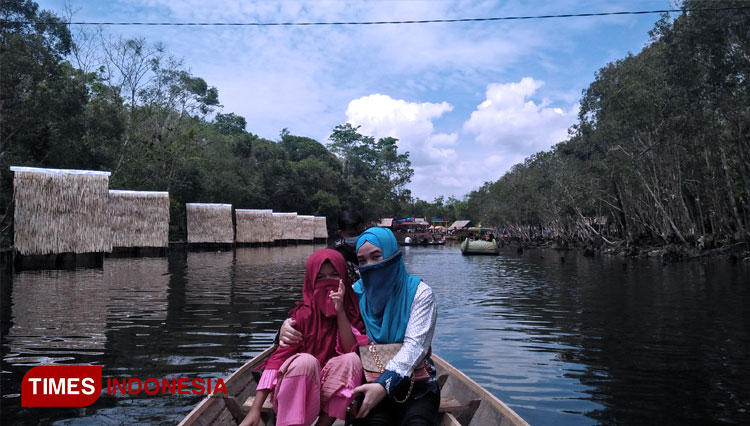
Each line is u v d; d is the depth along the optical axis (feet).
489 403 12.12
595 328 30.66
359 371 9.78
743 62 75.61
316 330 10.13
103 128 111.24
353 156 286.66
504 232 264.93
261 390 9.74
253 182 183.42
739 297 43.78
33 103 86.33
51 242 71.10
